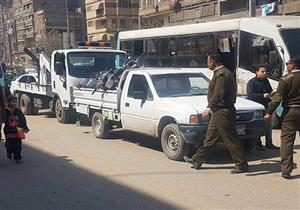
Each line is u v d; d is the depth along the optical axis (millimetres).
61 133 13398
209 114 8156
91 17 89438
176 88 10047
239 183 7227
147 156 9617
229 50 15680
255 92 9930
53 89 16469
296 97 7316
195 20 44906
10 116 9328
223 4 40219
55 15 112688
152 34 19641
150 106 9766
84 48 16719
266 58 14289
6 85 19844
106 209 6148
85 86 13844
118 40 22000
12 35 127375
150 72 10312
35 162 9352
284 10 31625
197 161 8289
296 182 7211
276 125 12977
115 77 11812
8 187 7441
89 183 7523
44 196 6859
